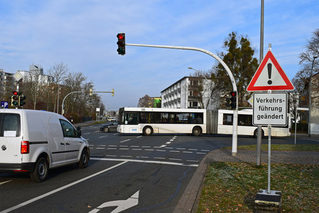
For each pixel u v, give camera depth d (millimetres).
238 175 8281
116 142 20422
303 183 7203
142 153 14125
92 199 5844
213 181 7473
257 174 8438
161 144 19266
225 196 5977
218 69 45031
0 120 6980
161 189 6824
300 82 41156
